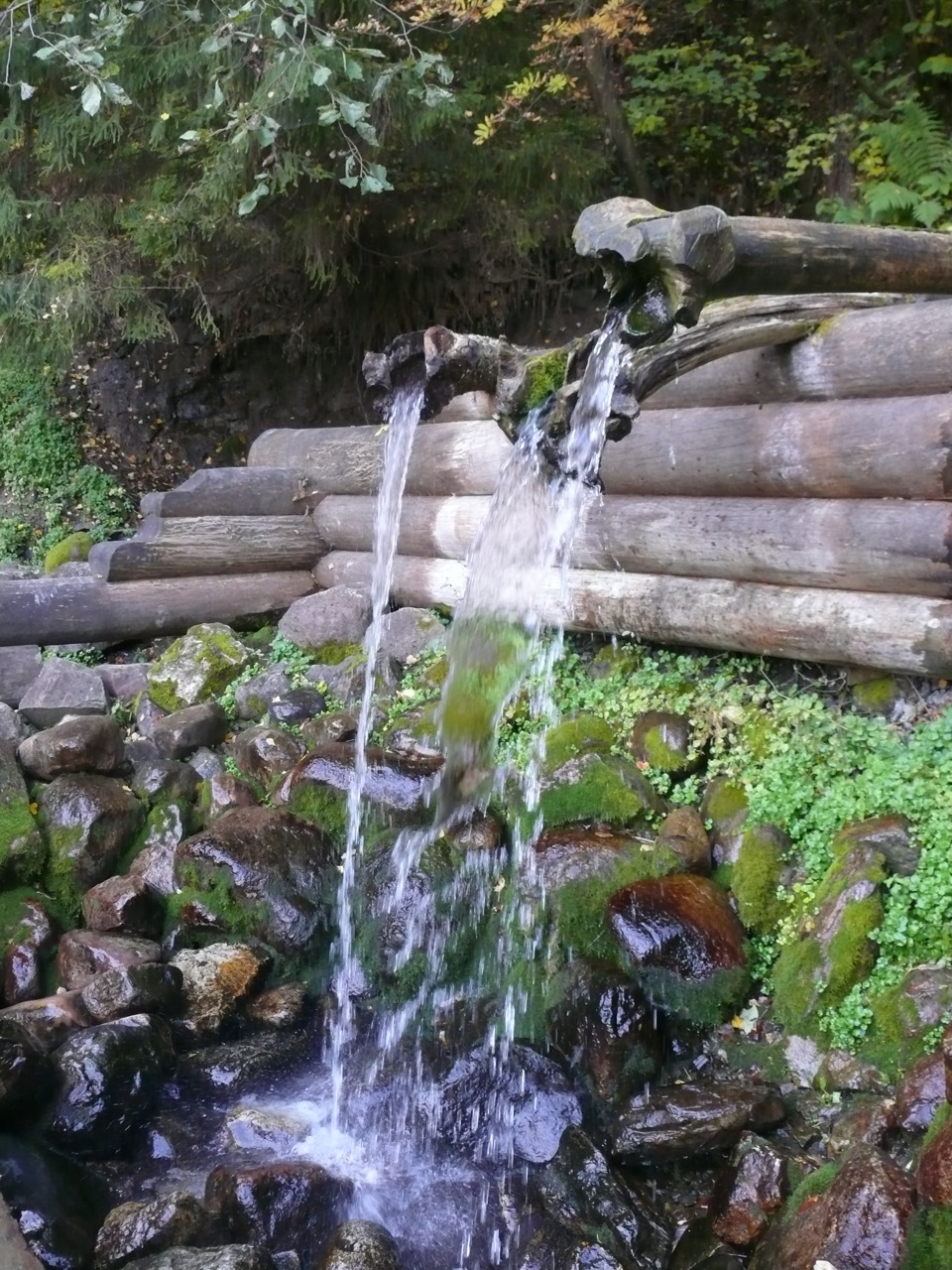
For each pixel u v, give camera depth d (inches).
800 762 193.2
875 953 165.6
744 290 163.0
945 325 176.9
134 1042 178.9
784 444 197.6
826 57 370.0
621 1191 153.0
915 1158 138.8
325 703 259.9
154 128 293.0
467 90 310.7
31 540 391.9
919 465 177.0
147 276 350.3
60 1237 148.5
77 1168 167.3
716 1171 155.6
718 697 214.8
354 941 206.7
